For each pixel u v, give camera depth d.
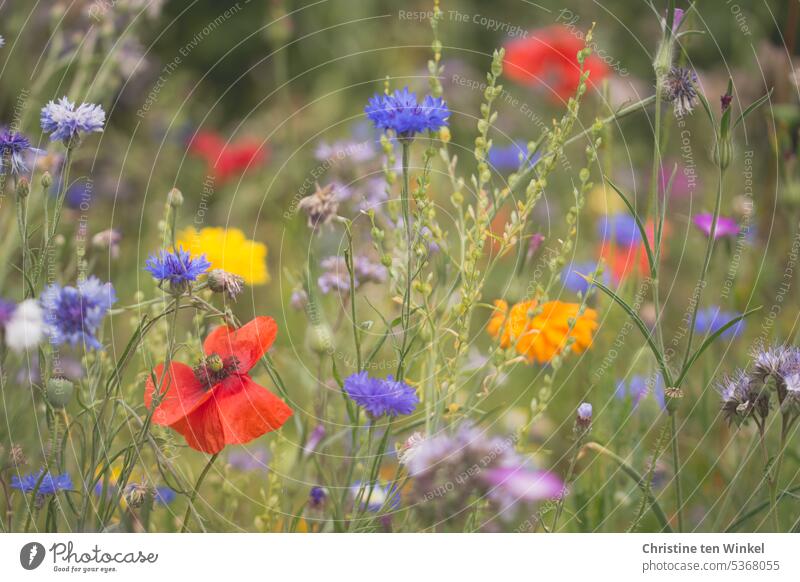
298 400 1.97
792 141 2.09
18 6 2.59
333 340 1.65
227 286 1.31
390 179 1.42
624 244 2.51
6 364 1.62
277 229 3.16
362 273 1.67
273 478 1.53
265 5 4.51
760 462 1.80
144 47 2.43
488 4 4.50
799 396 1.37
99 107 1.38
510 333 1.50
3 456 1.46
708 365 1.90
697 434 2.03
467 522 1.39
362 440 1.43
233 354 1.35
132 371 2.18
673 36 1.43
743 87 2.90
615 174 3.34
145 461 1.55
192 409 1.30
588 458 1.73
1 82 2.52
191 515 1.58
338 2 4.29
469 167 3.49
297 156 3.40
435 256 1.58
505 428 1.97
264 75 4.43
